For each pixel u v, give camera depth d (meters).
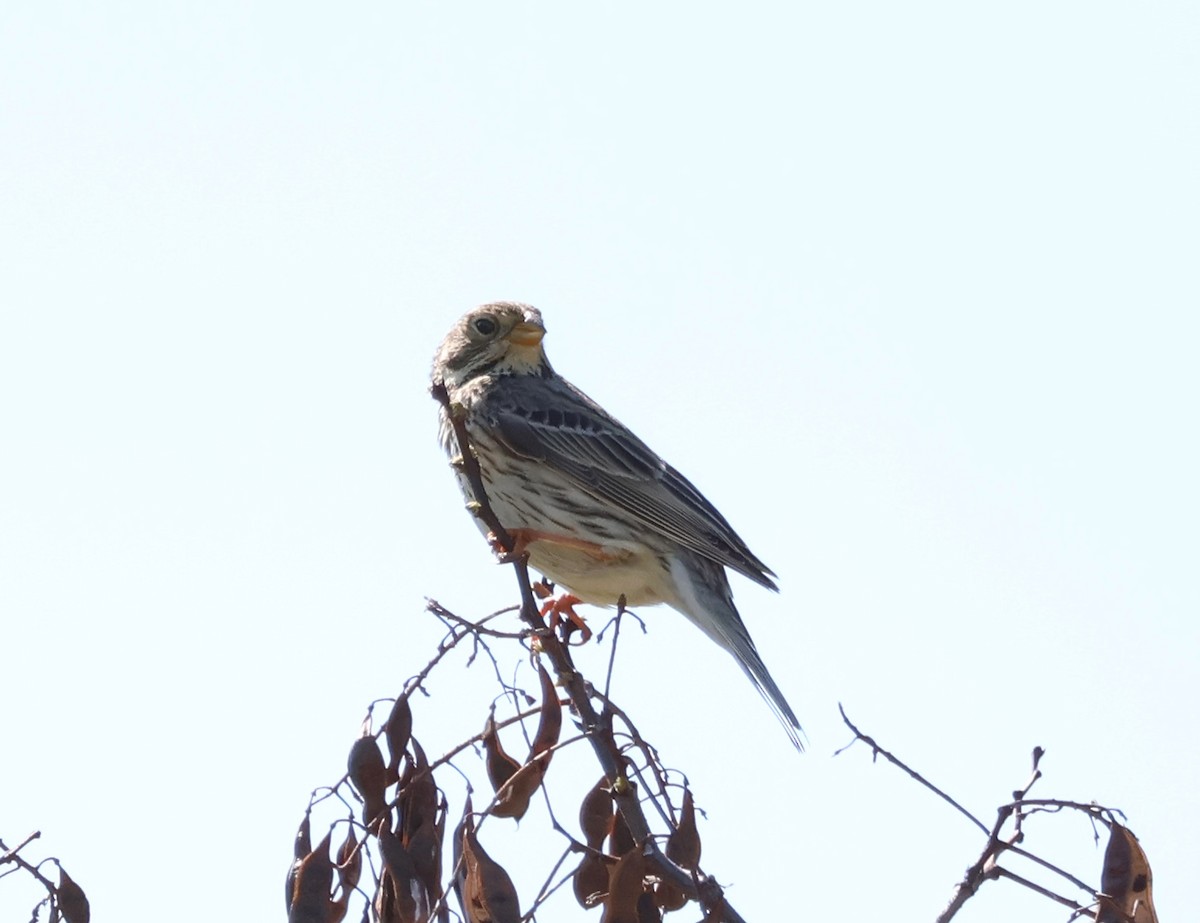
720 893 9.55
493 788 10.26
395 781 9.80
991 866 9.82
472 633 10.26
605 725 10.22
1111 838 9.80
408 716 9.86
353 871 9.63
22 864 9.73
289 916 9.49
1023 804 9.97
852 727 10.28
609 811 10.43
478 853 9.38
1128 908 9.68
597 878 10.27
